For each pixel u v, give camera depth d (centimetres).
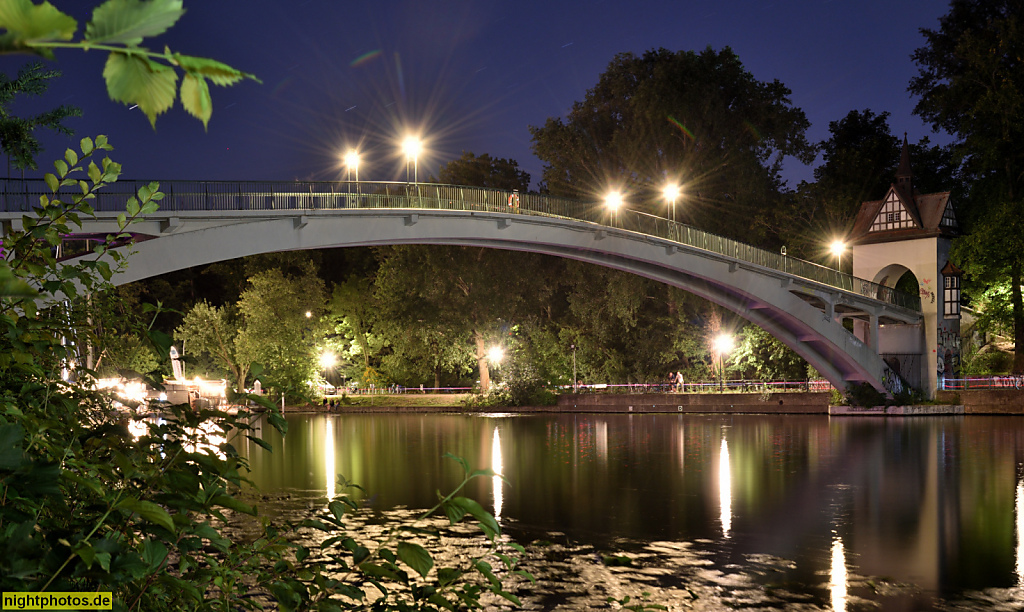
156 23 83
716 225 5631
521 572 255
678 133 5694
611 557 659
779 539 1336
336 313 7331
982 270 4725
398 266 6700
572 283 6291
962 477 2080
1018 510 1596
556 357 6475
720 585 1047
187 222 2773
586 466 2391
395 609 242
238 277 8050
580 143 6206
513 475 2172
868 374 4675
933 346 4778
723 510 1614
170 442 224
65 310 302
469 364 7025
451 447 3070
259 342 6194
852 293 4600
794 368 5641
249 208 2950
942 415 4588
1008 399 4469
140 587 197
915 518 1524
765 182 5828
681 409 5459
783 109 5738
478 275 6303
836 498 1762
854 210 5809
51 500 170
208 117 97
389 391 7250
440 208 3538
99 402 278
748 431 3775
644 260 4216
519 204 3859
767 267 4447
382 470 2291
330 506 287
